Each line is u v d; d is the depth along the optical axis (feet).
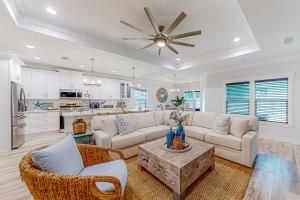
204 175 7.02
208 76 18.58
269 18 6.91
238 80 15.76
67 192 3.50
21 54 12.23
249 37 10.32
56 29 8.65
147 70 18.15
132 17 8.04
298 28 7.83
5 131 10.77
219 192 5.79
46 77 16.57
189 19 8.09
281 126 12.97
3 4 5.83
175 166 5.30
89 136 8.68
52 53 11.84
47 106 17.43
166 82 30.12
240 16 7.77
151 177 6.90
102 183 4.06
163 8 7.20
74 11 7.48
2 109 10.71
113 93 22.27
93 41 10.27
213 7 7.07
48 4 6.92
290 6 6.02
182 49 12.68
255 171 7.41
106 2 6.79
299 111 12.05
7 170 7.70
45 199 3.59
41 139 13.66
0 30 7.82
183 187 5.30
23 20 7.57
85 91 19.38
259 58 13.01
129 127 10.03
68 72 17.97
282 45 10.11
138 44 11.79
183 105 26.71
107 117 9.89
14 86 11.14
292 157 9.14
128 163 8.36
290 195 5.59
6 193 5.81
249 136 8.02
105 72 20.18
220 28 9.05
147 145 7.53
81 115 12.51
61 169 3.99
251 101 14.90
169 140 7.16
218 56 13.42
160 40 8.05
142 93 27.02
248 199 5.40
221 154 9.04
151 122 12.41
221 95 17.28
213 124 11.05
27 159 3.98
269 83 13.83
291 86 12.37
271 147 11.03
